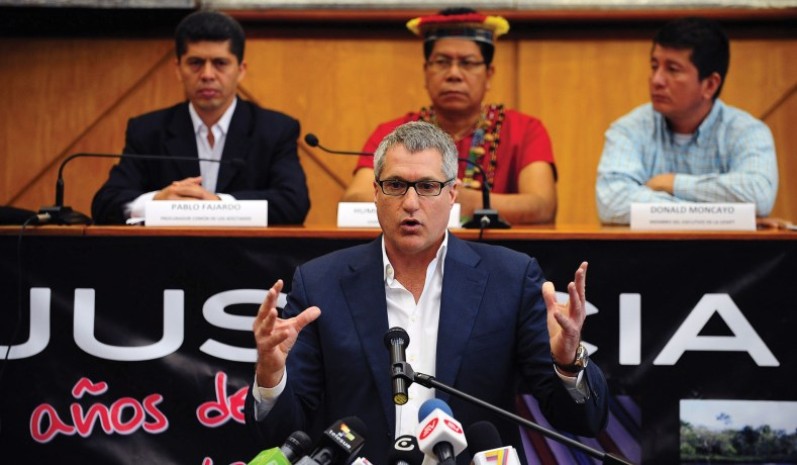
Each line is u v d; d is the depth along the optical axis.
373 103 10.92
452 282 5.57
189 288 6.52
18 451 6.49
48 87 10.83
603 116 10.83
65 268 6.53
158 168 8.38
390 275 5.62
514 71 10.88
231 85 8.34
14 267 6.54
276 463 4.20
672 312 6.43
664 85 8.28
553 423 5.34
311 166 10.88
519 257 5.70
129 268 6.53
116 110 10.83
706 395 6.39
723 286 6.42
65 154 10.78
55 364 6.51
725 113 8.47
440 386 4.57
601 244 6.46
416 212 5.34
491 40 8.70
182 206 6.77
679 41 8.25
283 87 10.93
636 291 6.43
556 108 10.85
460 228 6.75
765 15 10.49
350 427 4.47
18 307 6.52
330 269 5.68
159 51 10.87
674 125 8.49
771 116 10.70
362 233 6.50
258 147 8.37
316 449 4.39
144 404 6.48
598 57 10.86
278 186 8.17
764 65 10.72
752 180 7.93
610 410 6.41
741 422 6.39
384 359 5.45
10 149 10.77
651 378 6.41
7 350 6.51
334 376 5.48
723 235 6.41
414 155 5.38
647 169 8.49
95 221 7.94
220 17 8.32
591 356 6.43
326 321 5.54
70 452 6.48
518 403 6.31
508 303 5.54
